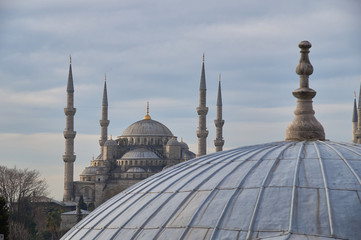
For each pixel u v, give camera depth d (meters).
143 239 23.16
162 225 23.42
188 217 23.20
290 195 22.69
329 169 24.02
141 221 24.25
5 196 154.88
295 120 28.67
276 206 22.33
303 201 22.38
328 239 20.70
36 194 165.50
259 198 22.84
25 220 157.88
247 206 22.66
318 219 21.52
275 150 26.53
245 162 25.80
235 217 22.34
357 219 21.39
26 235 140.62
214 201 23.50
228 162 26.41
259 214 22.17
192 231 22.47
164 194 25.66
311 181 23.28
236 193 23.53
